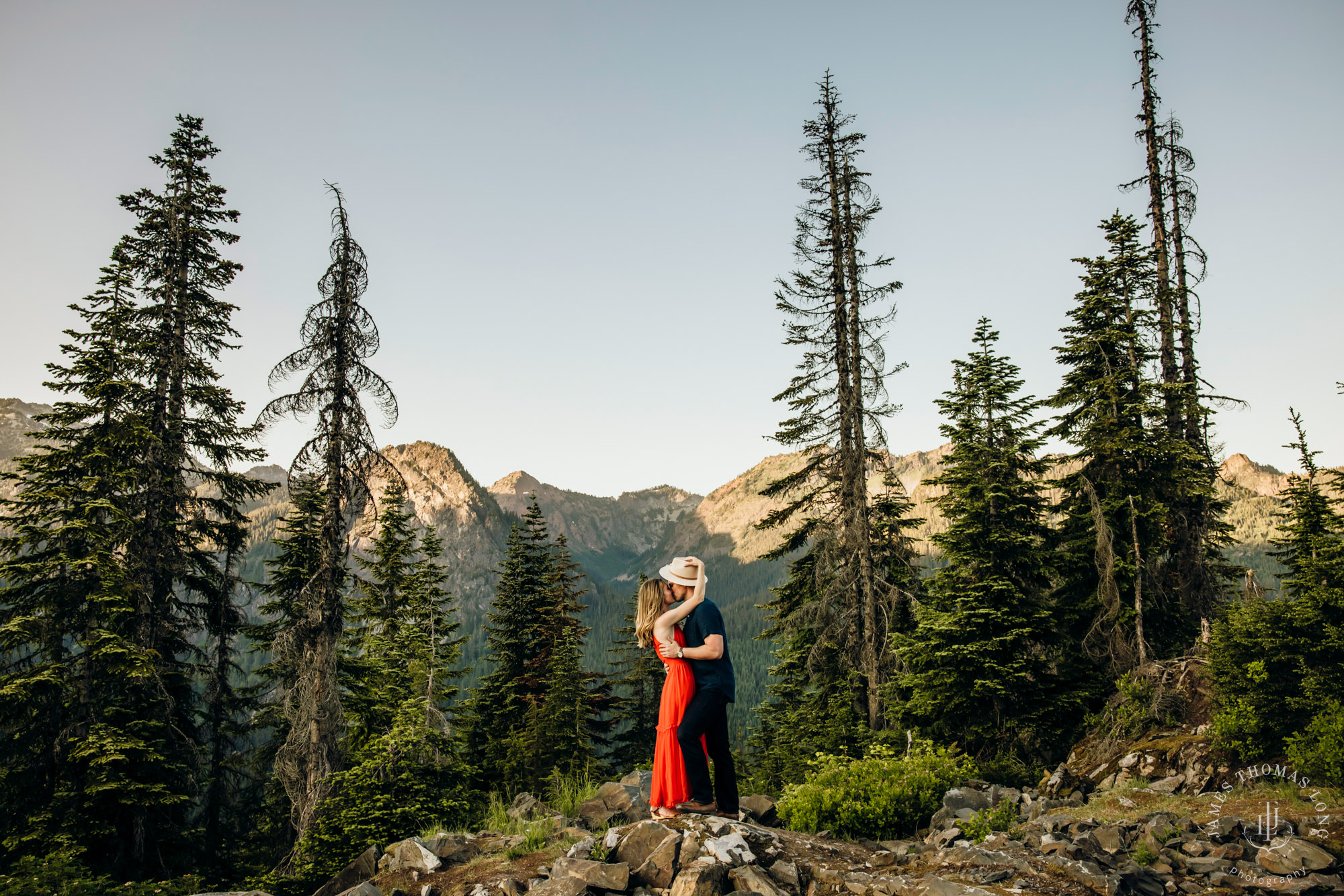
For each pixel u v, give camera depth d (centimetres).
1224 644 1205
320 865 1330
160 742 1772
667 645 617
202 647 2212
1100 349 2006
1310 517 2086
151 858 1772
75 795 1664
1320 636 1102
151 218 2088
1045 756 1648
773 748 2786
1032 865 554
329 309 1908
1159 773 1248
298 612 2112
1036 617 1736
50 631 1714
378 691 2198
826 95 2277
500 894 581
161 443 1917
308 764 1675
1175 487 1883
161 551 1984
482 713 3186
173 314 2033
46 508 1808
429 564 2964
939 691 1744
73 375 1880
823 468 2159
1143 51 2245
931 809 755
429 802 1432
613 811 821
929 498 1962
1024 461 1995
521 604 3309
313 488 1903
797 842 641
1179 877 561
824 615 2072
